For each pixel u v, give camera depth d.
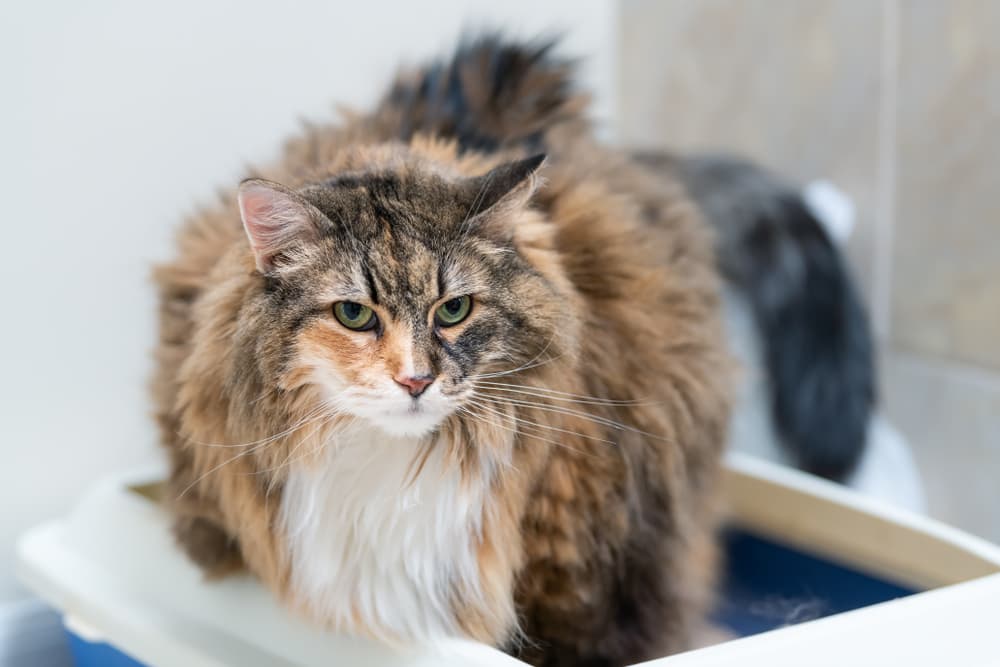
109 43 1.78
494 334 1.09
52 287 1.79
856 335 1.98
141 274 1.85
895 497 1.96
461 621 1.17
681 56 2.45
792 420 1.92
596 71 2.31
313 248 1.06
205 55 1.88
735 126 2.42
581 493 1.20
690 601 1.41
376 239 1.06
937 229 2.20
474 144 1.38
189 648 1.23
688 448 1.32
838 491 1.61
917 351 2.29
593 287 1.24
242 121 1.94
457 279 1.07
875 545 1.52
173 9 1.84
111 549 1.40
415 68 1.61
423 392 1.04
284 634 1.20
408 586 1.14
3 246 1.73
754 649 1.07
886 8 2.13
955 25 2.08
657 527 1.29
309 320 1.05
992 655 1.13
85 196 1.80
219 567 1.26
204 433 1.15
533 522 1.19
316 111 2.02
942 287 2.21
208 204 1.64
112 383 1.88
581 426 1.17
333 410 1.06
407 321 1.06
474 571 1.15
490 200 1.08
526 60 1.52
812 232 2.00
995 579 1.21
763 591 1.58
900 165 2.23
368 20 2.04
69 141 1.77
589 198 1.30
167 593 1.31
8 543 1.80
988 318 2.12
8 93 1.70
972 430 2.17
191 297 1.27
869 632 1.11
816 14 2.24
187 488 1.22
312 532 1.13
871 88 2.20
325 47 2.01
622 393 1.22
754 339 1.91
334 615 1.16
